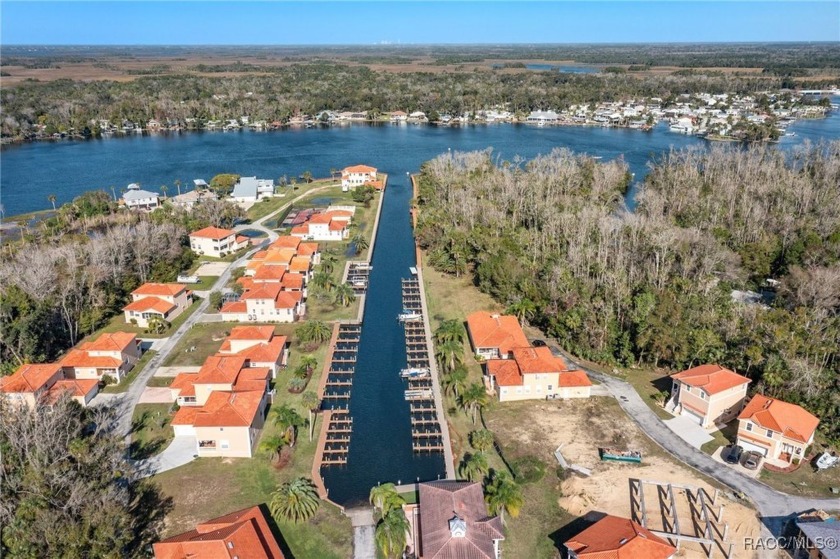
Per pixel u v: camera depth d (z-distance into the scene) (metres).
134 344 108.88
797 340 97.44
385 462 84.75
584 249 141.12
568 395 97.44
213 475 80.00
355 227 192.12
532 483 78.12
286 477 80.00
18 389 90.50
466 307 133.75
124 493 69.19
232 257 166.12
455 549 62.91
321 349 115.31
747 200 174.00
